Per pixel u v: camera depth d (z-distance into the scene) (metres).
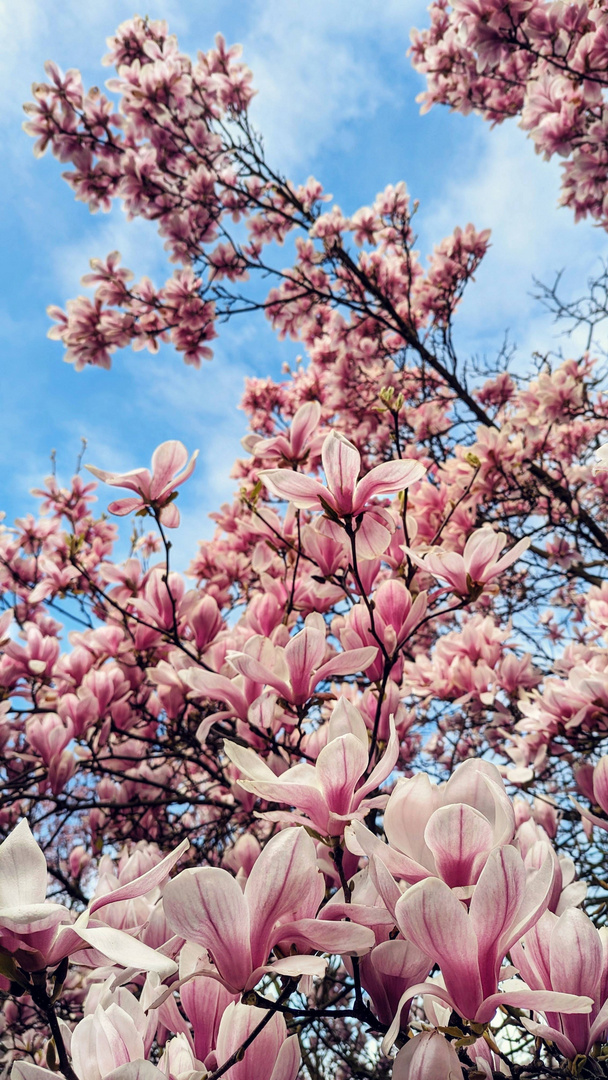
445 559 1.90
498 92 6.36
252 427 8.47
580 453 5.99
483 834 0.76
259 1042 0.87
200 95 6.50
